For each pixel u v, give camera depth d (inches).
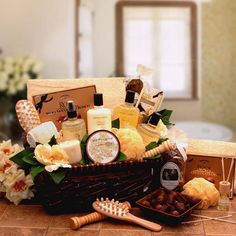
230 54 227.9
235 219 60.9
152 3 226.7
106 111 65.5
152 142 65.7
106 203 60.7
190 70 232.4
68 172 59.7
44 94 69.1
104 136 62.1
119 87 73.5
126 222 59.5
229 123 233.3
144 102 69.4
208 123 219.3
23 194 65.4
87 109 70.1
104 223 59.6
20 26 187.9
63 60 190.4
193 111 234.5
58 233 57.4
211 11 225.3
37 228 58.8
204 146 70.4
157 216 59.2
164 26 230.4
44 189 60.9
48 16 187.3
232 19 224.2
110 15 226.2
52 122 67.5
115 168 61.1
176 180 66.3
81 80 73.1
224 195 63.9
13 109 177.6
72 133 64.4
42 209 64.4
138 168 62.7
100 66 231.5
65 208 62.1
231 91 230.7
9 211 64.0
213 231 57.6
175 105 234.2
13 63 176.1
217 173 68.6
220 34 227.0
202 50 229.8
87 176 60.6
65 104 69.5
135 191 63.4
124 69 233.3
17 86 171.5
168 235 56.5
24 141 67.8
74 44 200.1
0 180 66.0
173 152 65.6
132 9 227.5
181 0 226.2
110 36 228.4
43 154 60.4
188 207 60.2
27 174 65.0
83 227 58.6
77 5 199.5
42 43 189.2
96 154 61.6
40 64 177.8
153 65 235.1
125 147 62.3
